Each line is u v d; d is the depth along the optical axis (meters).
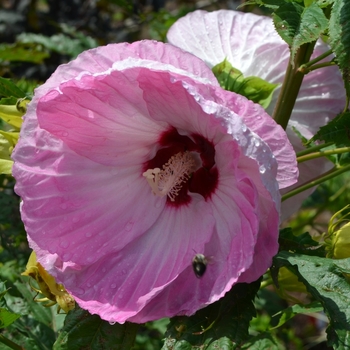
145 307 0.56
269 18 0.72
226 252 0.57
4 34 1.22
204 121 0.56
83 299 0.57
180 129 0.60
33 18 1.18
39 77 1.18
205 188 0.60
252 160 0.52
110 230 0.60
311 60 0.67
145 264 0.59
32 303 0.75
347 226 0.60
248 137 0.52
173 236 0.60
